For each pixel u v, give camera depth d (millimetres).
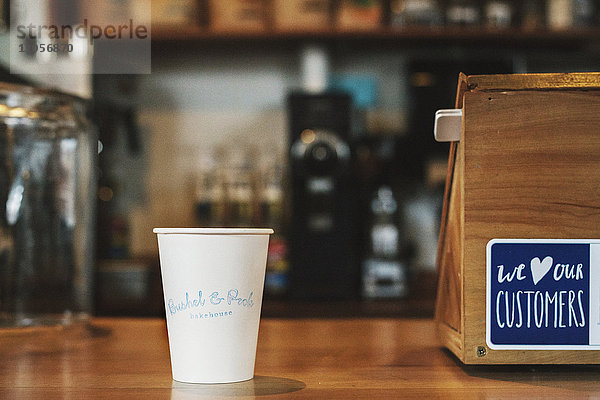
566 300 621
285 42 2441
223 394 535
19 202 932
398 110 2684
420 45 2480
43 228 955
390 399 517
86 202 1034
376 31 2332
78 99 968
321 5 2346
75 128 977
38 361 699
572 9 2357
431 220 2598
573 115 621
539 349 620
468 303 623
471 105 621
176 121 2705
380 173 2438
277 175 2578
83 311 1012
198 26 2346
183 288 569
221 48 2525
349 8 2342
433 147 2422
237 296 571
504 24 2387
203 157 2703
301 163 2246
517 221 622
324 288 2250
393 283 2287
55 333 908
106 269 2252
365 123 2686
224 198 2541
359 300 2266
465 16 2381
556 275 622
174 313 578
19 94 887
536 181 621
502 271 622
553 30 2340
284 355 728
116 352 755
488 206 623
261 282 591
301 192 2252
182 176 2701
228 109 2713
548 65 2367
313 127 2256
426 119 2416
